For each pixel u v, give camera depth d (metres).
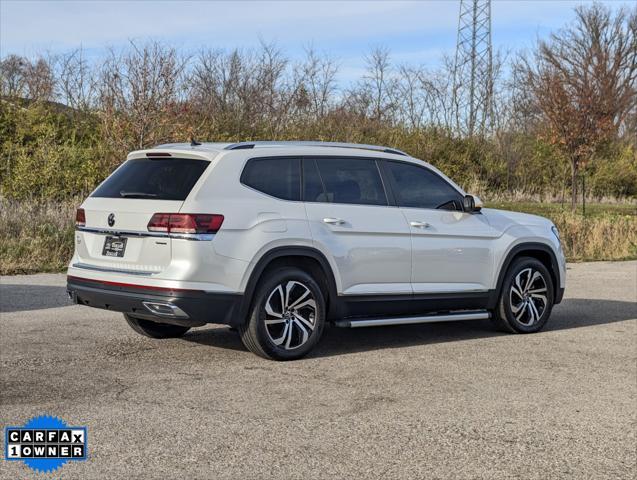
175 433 4.70
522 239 8.19
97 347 7.07
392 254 7.23
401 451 4.48
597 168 32.09
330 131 24.34
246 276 6.35
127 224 6.45
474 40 36.62
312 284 6.72
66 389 5.63
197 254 6.16
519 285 8.19
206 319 6.24
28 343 7.18
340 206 7.02
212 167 6.40
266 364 6.53
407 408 5.33
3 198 15.55
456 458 4.39
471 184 27.62
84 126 20.55
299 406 5.32
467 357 6.98
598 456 4.50
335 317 7.00
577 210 25.22
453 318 7.66
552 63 43.06
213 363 6.52
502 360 6.89
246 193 6.51
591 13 55.31
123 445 4.48
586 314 9.62
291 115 24.56
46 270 12.20
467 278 7.80
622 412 5.37
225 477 4.03
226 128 21.69
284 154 6.85
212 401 5.39
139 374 6.11
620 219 18.94
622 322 9.05
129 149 16.66
